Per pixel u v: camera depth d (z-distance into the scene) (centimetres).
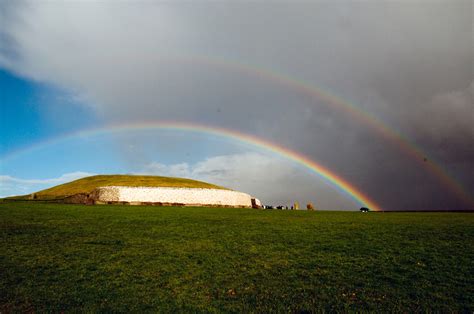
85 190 7969
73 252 1934
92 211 3931
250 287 1457
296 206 7825
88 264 1733
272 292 1402
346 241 2289
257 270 1661
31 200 6750
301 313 1230
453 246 2088
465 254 1880
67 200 6600
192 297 1360
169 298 1348
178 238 2364
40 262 1742
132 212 4003
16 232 2394
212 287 1459
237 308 1264
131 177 9756
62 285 1464
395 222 3403
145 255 1905
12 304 1291
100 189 6241
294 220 3616
